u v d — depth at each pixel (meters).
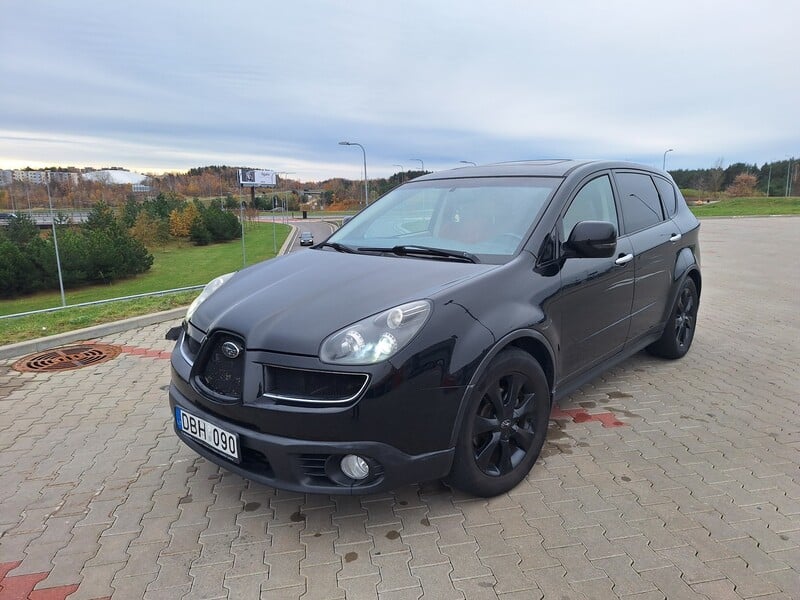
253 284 3.05
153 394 4.54
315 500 2.94
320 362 2.35
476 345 2.58
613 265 3.65
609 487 3.00
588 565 2.38
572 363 3.41
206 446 2.70
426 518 2.74
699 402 4.16
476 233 3.36
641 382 4.59
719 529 2.62
